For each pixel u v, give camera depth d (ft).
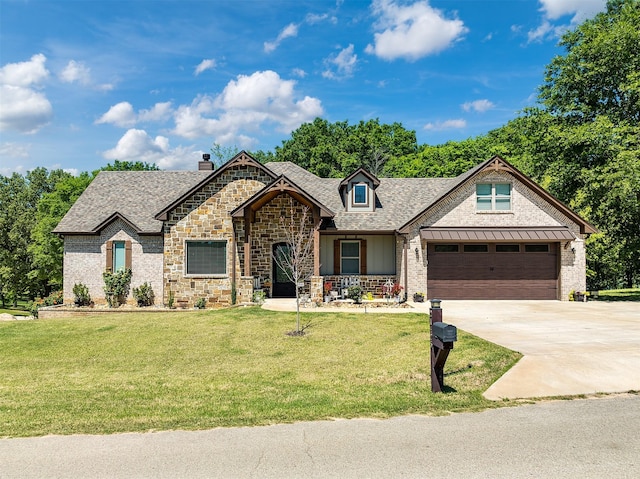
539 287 72.38
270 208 74.54
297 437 20.39
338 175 179.73
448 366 33.09
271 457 18.24
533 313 58.18
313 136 204.74
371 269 76.54
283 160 200.34
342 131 212.43
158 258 74.90
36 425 22.36
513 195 72.69
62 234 74.43
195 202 73.31
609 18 90.63
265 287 74.18
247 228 68.28
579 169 81.61
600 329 46.37
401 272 72.43
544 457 18.02
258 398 26.73
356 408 24.47
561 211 72.28
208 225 73.10
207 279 72.74
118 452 18.88
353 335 45.85
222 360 37.65
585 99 87.81
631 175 68.44
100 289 74.90
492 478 16.22
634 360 33.22
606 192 74.79
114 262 75.36
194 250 73.36
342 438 20.21
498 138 173.37
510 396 26.40
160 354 40.45
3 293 166.81
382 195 82.69
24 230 158.61
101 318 59.21
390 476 16.44
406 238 71.20
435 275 72.33
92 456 18.49
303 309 61.72
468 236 69.72
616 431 20.85
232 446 19.42
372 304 64.59
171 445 19.60
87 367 36.83
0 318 73.15
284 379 31.24
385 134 210.59
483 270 72.43
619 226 82.64
